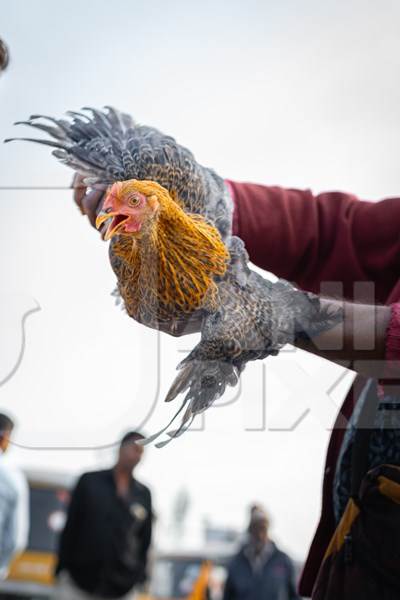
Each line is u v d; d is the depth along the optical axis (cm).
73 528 494
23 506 428
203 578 658
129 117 192
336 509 199
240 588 576
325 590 192
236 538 680
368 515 186
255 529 579
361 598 184
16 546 434
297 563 591
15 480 423
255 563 578
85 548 491
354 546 187
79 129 185
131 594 505
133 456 354
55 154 179
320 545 204
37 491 532
